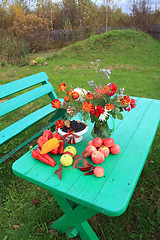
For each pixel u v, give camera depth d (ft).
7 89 8.37
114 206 3.48
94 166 4.50
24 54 27.78
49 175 4.36
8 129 7.98
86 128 5.32
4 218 6.26
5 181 7.52
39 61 25.39
